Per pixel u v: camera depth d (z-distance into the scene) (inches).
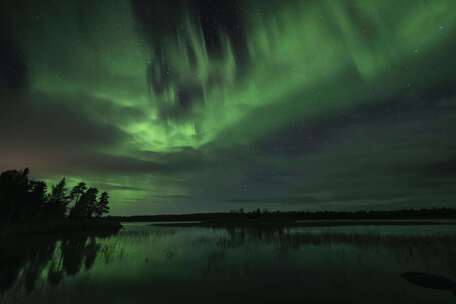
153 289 359.9
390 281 378.9
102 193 3538.4
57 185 3078.2
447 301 298.5
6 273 466.9
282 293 333.1
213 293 339.3
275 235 1160.8
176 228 2114.9
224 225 2480.3
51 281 408.2
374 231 1258.0
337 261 532.4
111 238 1171.9
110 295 335.9
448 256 565.0
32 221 1898.4
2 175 2422.5
